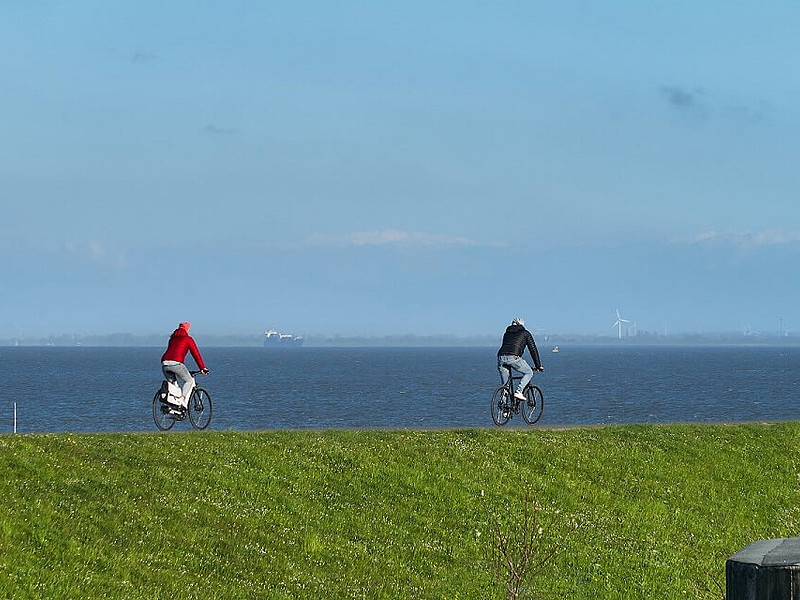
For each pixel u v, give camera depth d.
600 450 28.48
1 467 21.98
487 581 21.61
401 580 21.19
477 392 121.31
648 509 25.73
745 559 6.70
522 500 25.14
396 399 106.00
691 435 30.33
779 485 27.78
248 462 25.05
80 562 18.62
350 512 23.55
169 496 22.44
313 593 19.69
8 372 199.38
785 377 171.62
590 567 22.80
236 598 18.72
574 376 176.50
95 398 110.56
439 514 24.09
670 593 22.14
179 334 30.27
